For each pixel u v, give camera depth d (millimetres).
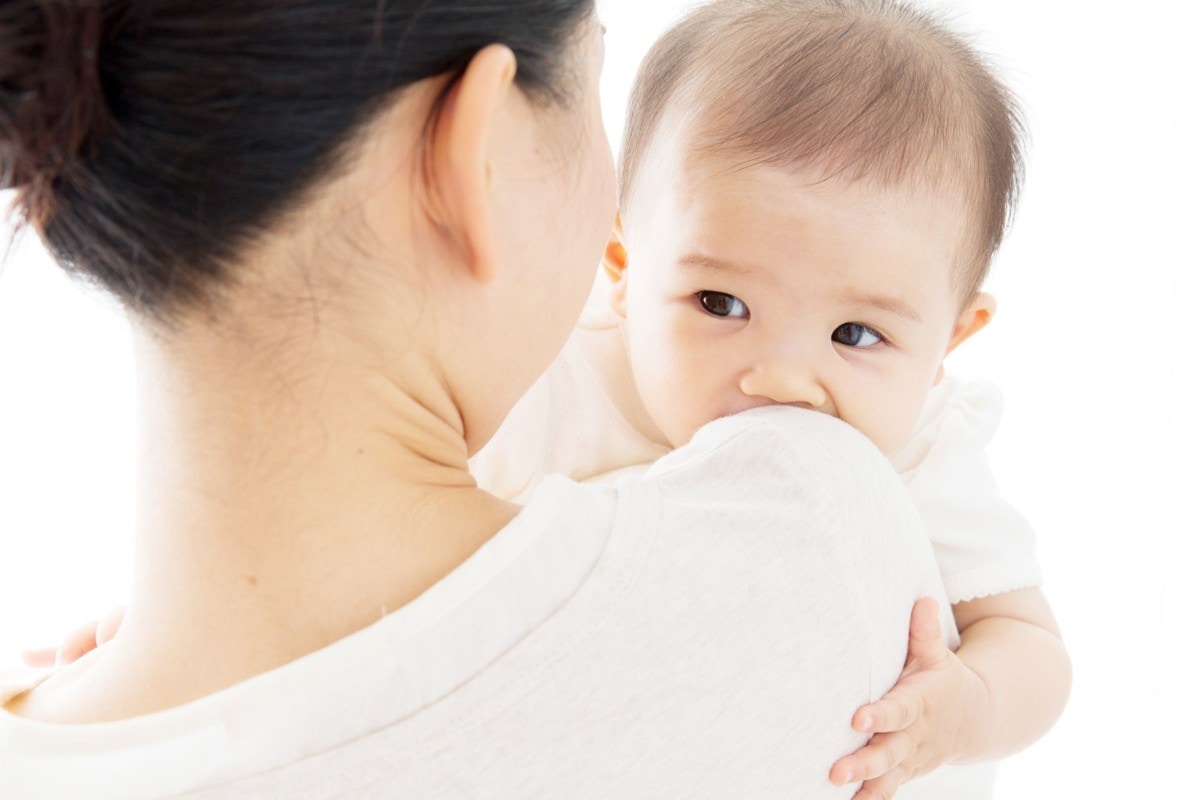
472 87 565
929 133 993
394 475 625
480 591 609
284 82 533
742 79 1008
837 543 688
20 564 1796
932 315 1020
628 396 1141
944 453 1138
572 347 1148
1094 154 2039
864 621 697
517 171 633
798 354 979
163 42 524
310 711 584
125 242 556
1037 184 2047
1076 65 2025
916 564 785
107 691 629
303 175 552
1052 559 2072
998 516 1141
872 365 1002
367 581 615
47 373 1777
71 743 602
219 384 596
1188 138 2018
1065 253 2059
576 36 645
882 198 970
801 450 718
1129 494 2059
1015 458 2084
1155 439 2049
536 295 675
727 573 649
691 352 996
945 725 844
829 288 970
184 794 582
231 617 613
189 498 612
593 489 673
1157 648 2039
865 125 979
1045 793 2049
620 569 630
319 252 577
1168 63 2010
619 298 1123
